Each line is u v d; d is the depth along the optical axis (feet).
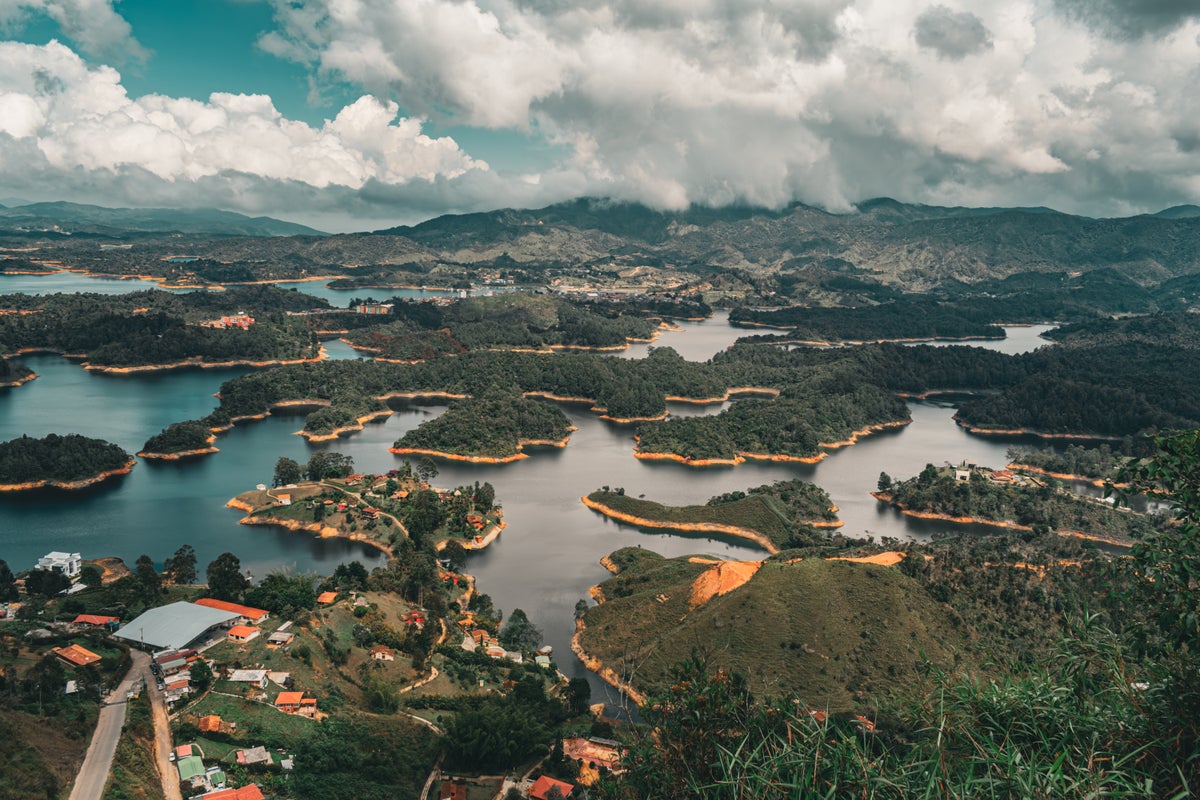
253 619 463.83
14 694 350.02
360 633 470.39
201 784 319.68
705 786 88.79
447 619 527.40
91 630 443.32
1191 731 74.90
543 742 368.68
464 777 352.69
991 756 77.25
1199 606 77.61
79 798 290.97
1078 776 75.25
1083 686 84.79
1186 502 82.58
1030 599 469.98
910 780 80.23
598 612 534.37
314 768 342.64
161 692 383.45
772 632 440.45
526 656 487.61
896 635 429.79
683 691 103.55
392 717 390.21
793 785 82.17
